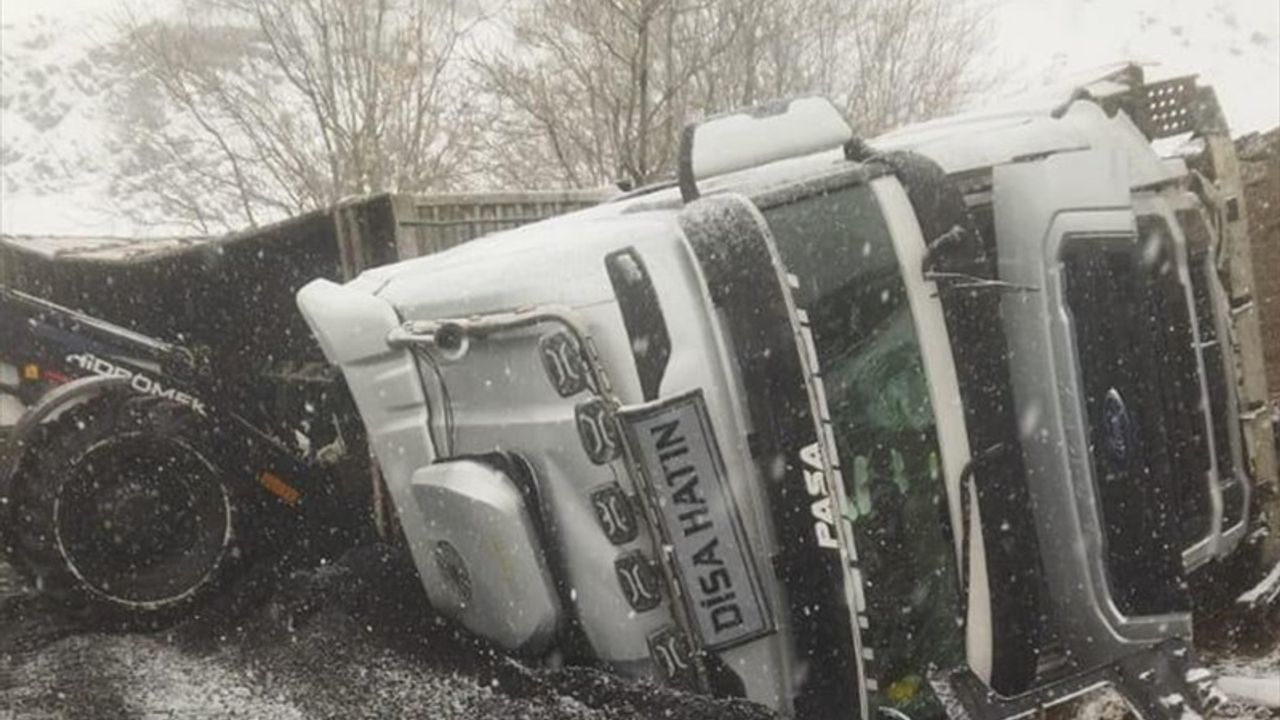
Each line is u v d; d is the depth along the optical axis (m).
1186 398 4.27
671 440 3.49
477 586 3.88
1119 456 3.77
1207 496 4.28
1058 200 3.75
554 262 3.72
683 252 3.59
